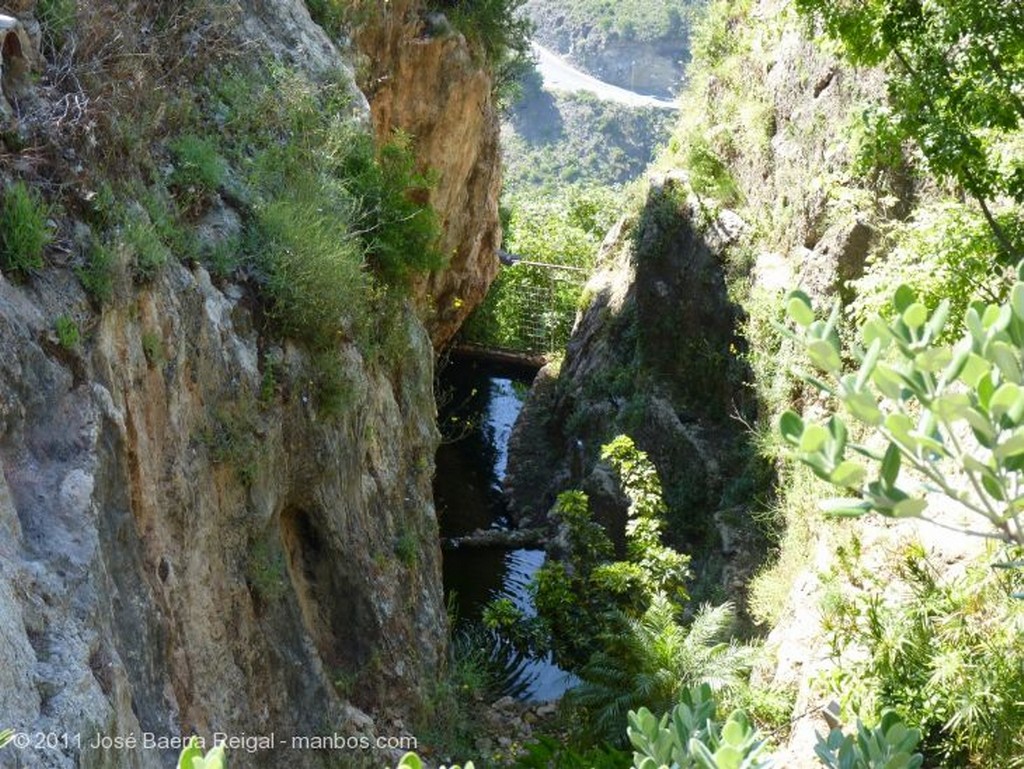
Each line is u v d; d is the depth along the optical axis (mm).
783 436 2170
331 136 9859
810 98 15141
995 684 7516
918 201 12500
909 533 9453
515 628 13578
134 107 7406
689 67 21109
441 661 10766
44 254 5859
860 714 8234
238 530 7523
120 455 5910
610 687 11188
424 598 10703
